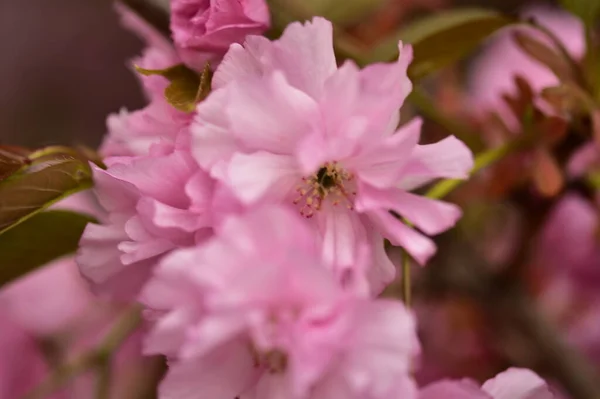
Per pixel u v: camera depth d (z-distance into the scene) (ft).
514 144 1.10
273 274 0.85
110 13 2.42
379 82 0.89
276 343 0.86
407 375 0.87
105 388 1.19
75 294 1.49
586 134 1.10
